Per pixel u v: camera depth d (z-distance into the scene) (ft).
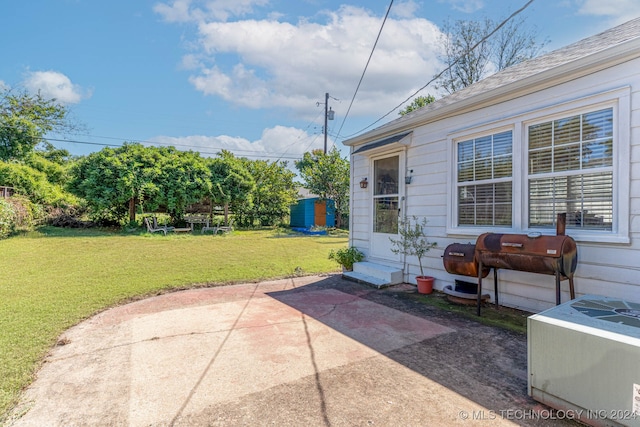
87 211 48.91
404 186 18.98
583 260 11.57
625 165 10.55
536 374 6.95
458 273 14.33
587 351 6.12
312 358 9.22
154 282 18.30
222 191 50.60
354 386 7.72
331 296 16.08
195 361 9.05
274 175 62.75
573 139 11.98
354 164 23.45
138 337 10.78
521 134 13.42
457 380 7.97
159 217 51.67
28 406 6.95
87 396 7.35
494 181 14.55
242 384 7.84
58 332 11.09
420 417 6.51
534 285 13.15
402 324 12.03
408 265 18.86
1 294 15.48
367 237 22.11
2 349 9.67
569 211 12.14
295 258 27.45
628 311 7.33
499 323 12.08
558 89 12.26
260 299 15.48
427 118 17.25
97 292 16.03
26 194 43.34
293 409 6.83
